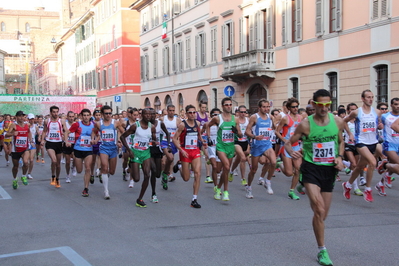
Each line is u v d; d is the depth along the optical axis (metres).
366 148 9.07
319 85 21.59
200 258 5.72
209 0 31.39
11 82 99.19
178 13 36.19
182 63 36.06
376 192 10.40
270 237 6.66
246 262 5.55
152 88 42.62
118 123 12.10
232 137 9.41
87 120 10.80
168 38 38.28
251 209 8.72
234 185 11.93
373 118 9.27
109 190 11.41
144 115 9.03
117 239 6.66
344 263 5.47
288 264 5.47
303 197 9.94
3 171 16.28
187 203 9.45
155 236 6.80
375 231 6.90
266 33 25.48
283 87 24.16
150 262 5.58
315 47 21.72
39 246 6.34
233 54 28.42
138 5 44.25
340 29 20.06
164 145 12.13
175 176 14.09
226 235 6.81
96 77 59.19
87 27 63.78
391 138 9.55
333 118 5.64
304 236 6.70
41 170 16.39
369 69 18.78
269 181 10.47
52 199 10.14
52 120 11.98
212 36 31.22
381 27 18.11
